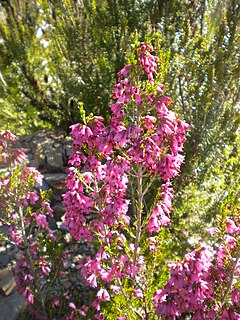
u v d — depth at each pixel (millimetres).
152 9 6750
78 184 3291
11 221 4379
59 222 5730
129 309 3775
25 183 4418
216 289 3371
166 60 3451
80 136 3143
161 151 3047
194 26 6461
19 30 7895
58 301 4691
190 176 5449
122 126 3021
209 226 5160
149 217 3525
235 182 5293
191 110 5484
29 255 4434
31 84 7664
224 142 5566
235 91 5758
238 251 3168
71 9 7195
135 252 3645
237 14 5648
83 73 6578
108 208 3322
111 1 6609
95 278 3688
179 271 2910
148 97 2977
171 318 3084
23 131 7543
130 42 6246
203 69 5676
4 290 4359
